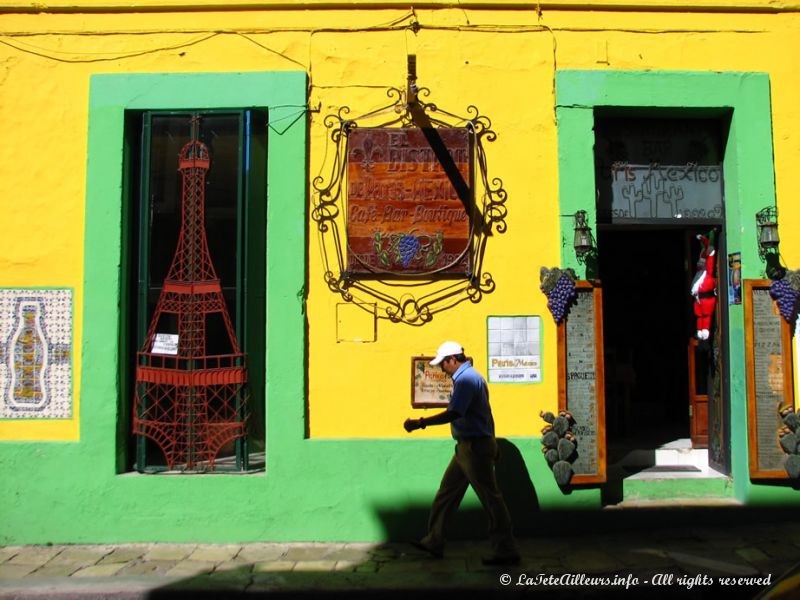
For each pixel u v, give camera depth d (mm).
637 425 8328
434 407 5980
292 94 6117
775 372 6047
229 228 6199
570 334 5980
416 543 5477
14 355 6023
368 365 6012
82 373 5957
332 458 5898
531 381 6016
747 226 6160
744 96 6234
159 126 6242
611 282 8570
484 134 6160
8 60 6168
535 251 6094
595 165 6414
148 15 6207
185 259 6172
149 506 5891
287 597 4785
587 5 6211
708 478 6305
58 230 6082
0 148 6109
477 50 6195
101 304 6000
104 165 6082
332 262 6070
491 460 5223
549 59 6188
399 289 6062
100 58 6184
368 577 5051
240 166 6180
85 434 5930
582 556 5410
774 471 5988
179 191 6215
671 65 6234
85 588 4879
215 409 6094
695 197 6488
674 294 8227
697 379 6891
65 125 6141
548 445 5863
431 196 6105
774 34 6309
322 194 6102
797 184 6234
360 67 6172
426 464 5895
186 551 5680
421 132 6133
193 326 6133
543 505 5918
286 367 5945
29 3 6176
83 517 5891
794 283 6027
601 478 5902
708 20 6277
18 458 5918
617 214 6418
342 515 5879
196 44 6191
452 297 6062
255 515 5875
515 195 6121
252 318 6203
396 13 6203
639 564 5203
